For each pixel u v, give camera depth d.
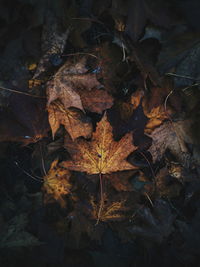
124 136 0.48
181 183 0.54
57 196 0.52
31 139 0.49
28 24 0.44
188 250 0.55
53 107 0.47
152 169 0.52
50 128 0.49
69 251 0.57
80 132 0.48
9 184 0.57
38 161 0.53
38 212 0.54
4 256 0.55
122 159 0.49
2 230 0.54
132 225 0.54
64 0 0.44
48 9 0.44
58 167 0.51
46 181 0.52
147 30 0.45
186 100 0.49
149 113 0.49
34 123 0.48
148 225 0.54
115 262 0.57
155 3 0.43
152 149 0.50
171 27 0.45
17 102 0.47
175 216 0.54
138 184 0.52
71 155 0.49
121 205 0.52
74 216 0.52
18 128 0.48
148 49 0.47
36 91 0.47
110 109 0.50
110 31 0.49
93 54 0.47
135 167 0.50
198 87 0.48
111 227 0.54
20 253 0.55
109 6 0.46
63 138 0.50
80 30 0.46
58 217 0.54
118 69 0.49
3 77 0.46
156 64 0.47
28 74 0.47
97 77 0.48
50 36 0.45
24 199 0.56
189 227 0.55
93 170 0.49
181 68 0.47
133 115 0.49
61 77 0.46
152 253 0.57
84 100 0.48
